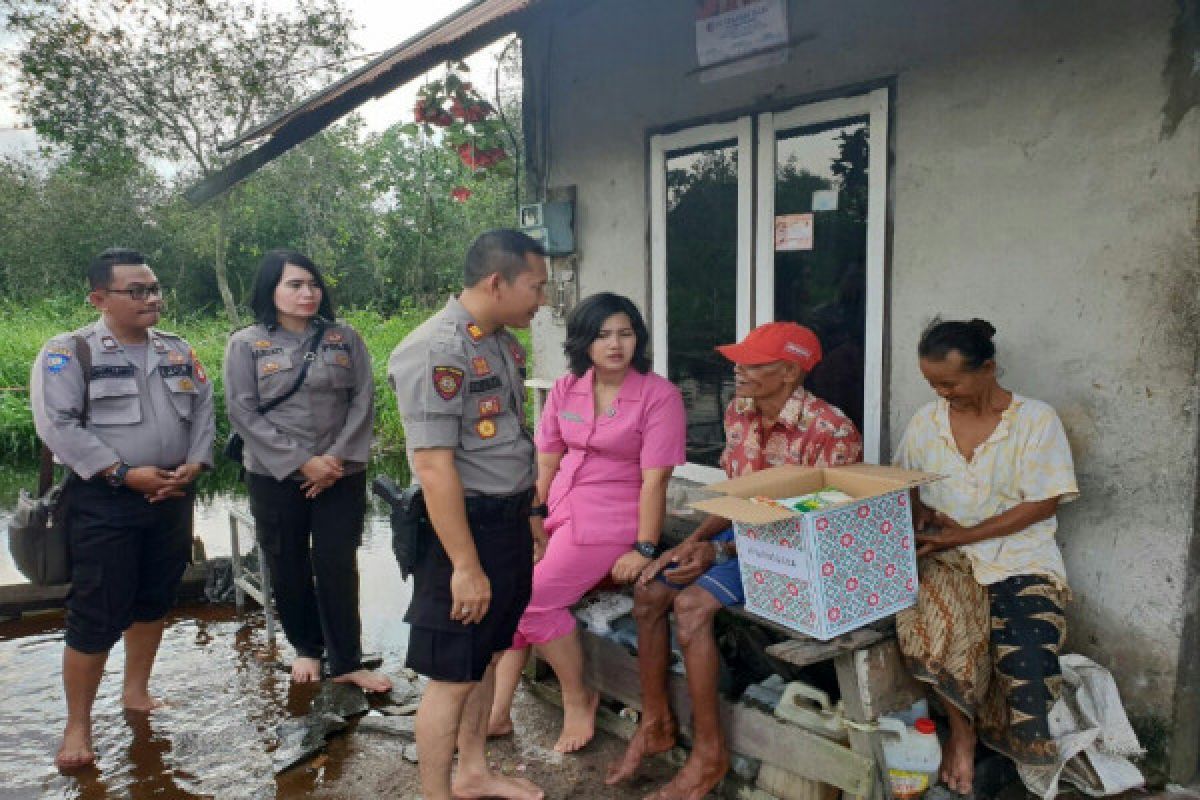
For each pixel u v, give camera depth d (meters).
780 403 2.87
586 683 3.14
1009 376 2.81
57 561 2.98
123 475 2.91
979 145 2.81
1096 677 2.58
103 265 2.97
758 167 3.54
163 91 10.82
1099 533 2.64
